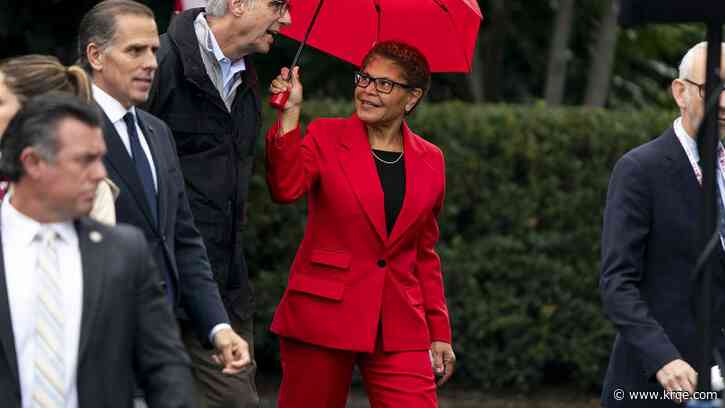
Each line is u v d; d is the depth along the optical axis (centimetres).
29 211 1239
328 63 3603
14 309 1227
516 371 3200
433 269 2012
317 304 1889
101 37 1571
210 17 1842
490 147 3195
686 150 1752
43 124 1216
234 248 1880
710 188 1343
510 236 3195
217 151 1842
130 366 1258
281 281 3186
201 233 1831
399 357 1911
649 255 1762
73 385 1227
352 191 1880
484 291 3209
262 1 1827
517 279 3195
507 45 4278
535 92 4325
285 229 3183
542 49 4253
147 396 1297
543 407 3130
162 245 1580
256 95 1908
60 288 1234
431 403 1920
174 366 1278
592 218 3206
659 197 1744
